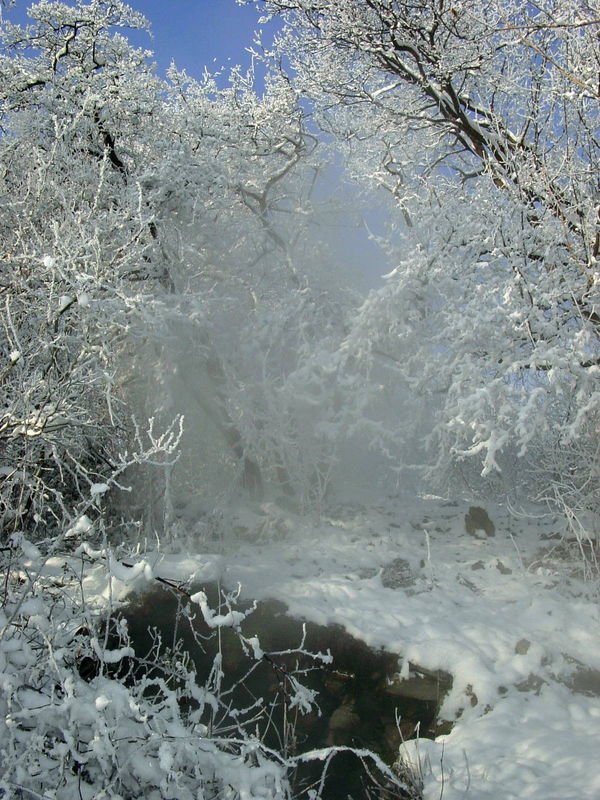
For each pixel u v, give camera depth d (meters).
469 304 6.61
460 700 5.23
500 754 4.57
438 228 7.39
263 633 5.97
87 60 9.12
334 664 5.71
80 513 3.82
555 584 6.65
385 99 9.91
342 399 8.39
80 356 4.45
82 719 3.16
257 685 5.60
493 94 8.37
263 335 8.51
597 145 6.96
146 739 3.33
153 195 7.67
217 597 6.10
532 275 6.76
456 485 8.57
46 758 3.28
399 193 9.00
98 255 4.75
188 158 8.38
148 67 9.27
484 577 6.97
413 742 4.81
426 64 8.62
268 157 10.16
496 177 7.26
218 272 8.91
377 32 9.06
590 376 5.98
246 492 8.83
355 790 4.74
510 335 6.51
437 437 7.59
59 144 7.09
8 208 5.80
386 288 7.38
